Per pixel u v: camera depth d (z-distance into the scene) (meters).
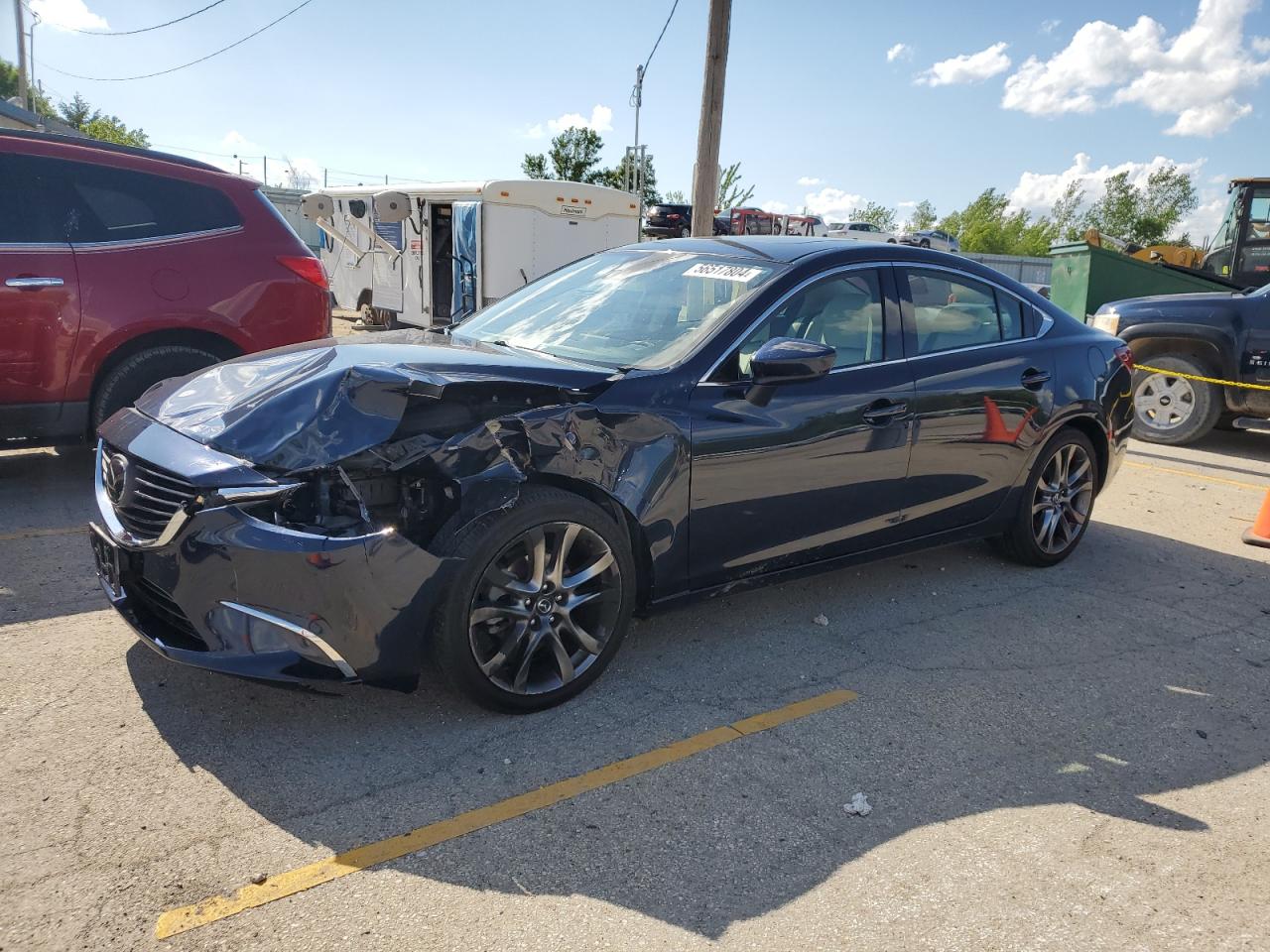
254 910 2.19
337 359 3.15
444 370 2.98
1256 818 2.79
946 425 4.13
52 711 3.02
